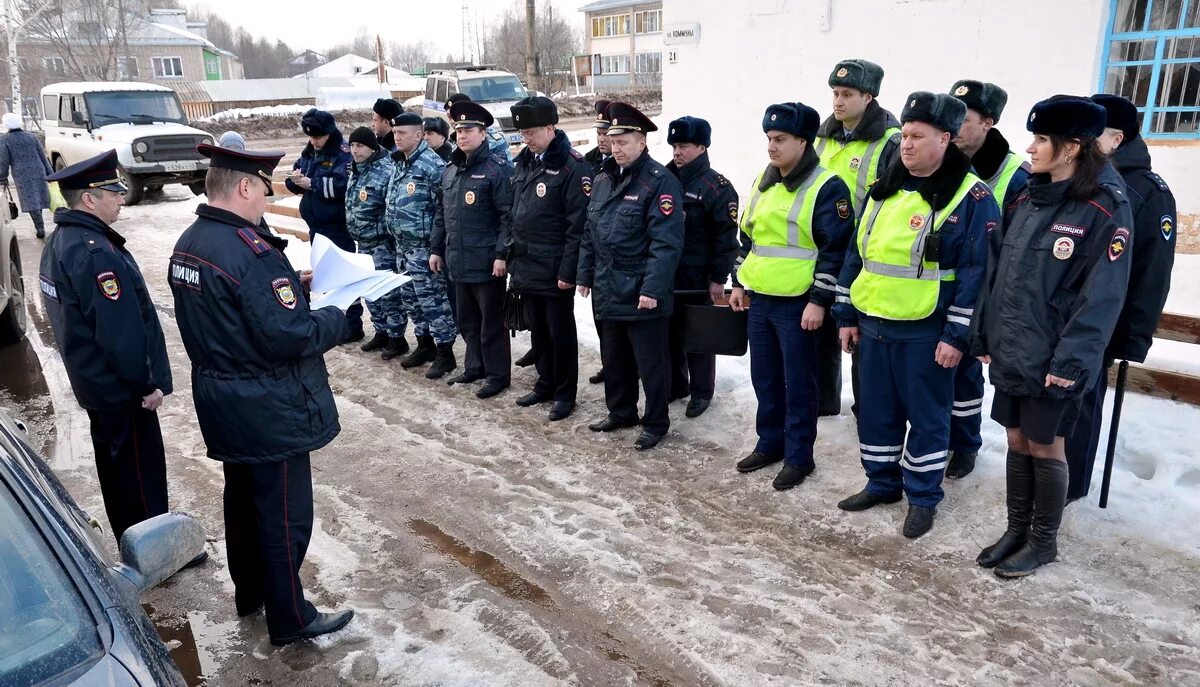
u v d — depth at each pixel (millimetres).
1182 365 4594
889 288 3516
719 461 4617
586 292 4898
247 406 2828
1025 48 7406
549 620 3316
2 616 1728
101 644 1710
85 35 37719
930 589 3367
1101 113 2877
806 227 3904
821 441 4676
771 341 4242
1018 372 3121
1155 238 3232
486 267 5504
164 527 2045
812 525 3896
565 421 5281
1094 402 3619
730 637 3133
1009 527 3486
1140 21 6891
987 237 3336
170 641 3277
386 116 6473
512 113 4961
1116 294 2902
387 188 6141
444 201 5598
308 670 3055
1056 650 2982
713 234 4859
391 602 3482
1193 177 6770
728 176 9945
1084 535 3604
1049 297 3035
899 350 3617
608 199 4590
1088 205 2953
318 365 3020
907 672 2910
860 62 4176
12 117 11133
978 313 3334
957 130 3336
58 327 3178
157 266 9844
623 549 3775
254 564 3328
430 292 6031
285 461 2938
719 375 5641
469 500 4320
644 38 48781
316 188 6551
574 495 4320
